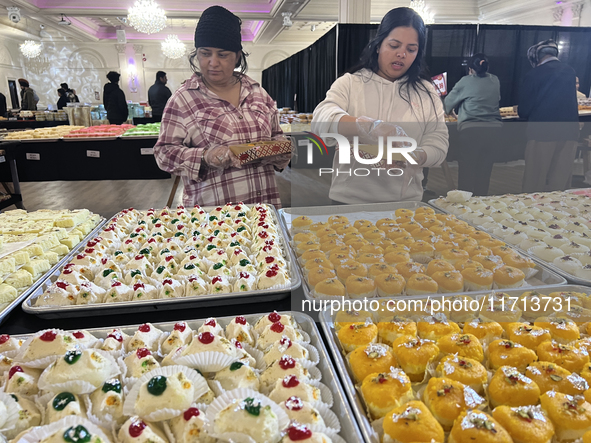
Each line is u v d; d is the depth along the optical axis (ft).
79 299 4.22
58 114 29.68
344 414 2.75
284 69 30.22
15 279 4.66
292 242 5.43
